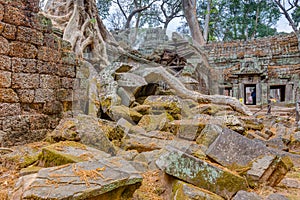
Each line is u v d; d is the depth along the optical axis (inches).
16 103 148.9
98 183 77.4
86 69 217.9
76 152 109.7
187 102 245.6
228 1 1117.1
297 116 313.9
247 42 629.0
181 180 99.3
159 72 260.1
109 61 302.5
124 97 220.5
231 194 98.0
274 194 99.8
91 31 321.4
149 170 123.1
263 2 1084.5
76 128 140.1
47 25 171.3
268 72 559.5
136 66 262.7
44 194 69.2
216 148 128.5
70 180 78.2
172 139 164.2
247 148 122.9
